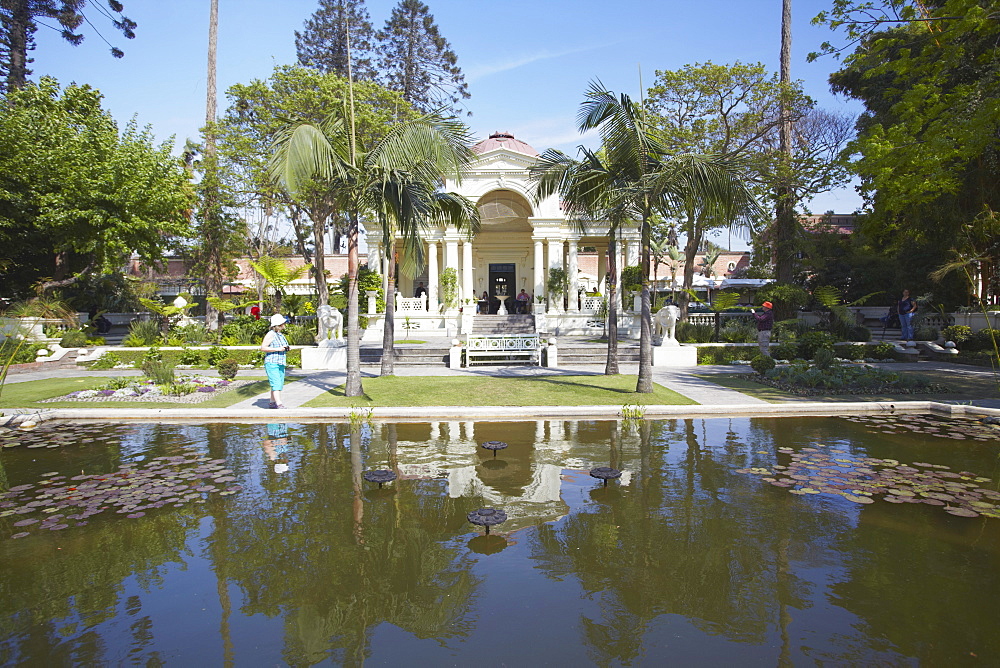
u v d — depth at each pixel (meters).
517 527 5.55
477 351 19.48
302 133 11.59
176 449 8.55
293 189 11.49
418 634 3.80
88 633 3.80
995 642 3.64
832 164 23.45
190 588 4.42
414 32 40.59
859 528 5.48
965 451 8.24
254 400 12.41
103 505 6.15
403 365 18.94
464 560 4.87
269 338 11.30
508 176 27.56
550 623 3.92
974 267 21.05
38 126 21.27
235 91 24.44
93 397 12.80
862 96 25.62
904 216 19.67
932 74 15.48
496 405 11.48
